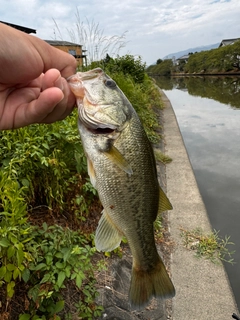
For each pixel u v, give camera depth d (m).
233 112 2.01
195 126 1.63
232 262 0.53
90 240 0.45
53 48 0.24
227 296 0.42
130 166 0.26
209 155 1.13
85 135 0.25
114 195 0.26
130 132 0.26
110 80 0.26
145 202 0.28
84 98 0.25
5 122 0.24
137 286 0.28
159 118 1.59
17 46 0.21
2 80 0.22
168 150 1.06
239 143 1.27
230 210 0.71
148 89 2.09
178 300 0.41
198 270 0.47
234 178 0.90
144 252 0.29
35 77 0.23
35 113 0.23
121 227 0.27
